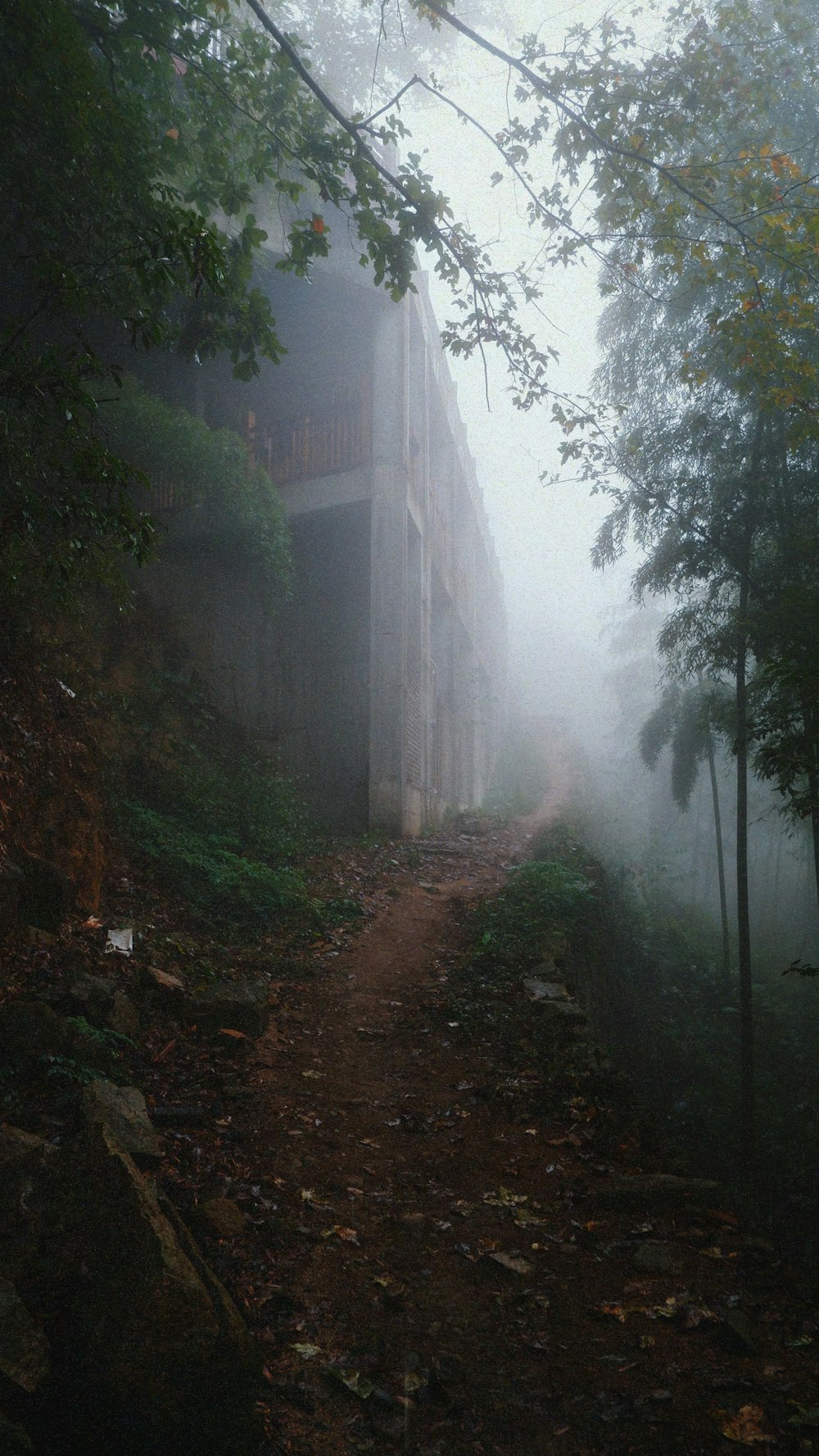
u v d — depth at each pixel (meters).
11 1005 5.51
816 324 6.94
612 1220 5.09
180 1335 3.12
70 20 5.41
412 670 19.12
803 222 6.33
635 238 6.70
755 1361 3.76
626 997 13.66
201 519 14.20
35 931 6.85
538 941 10.66
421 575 19.92
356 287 16.78
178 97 8.98
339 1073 6.95
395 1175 5.46
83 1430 2.97
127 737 11.33
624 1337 3.93
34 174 6.19
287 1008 8.07
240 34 6.77
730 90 6.36
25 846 7.44
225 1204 4.57
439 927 11.73
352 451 17.73
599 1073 7.32
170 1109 5.51
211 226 5.57
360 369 18.59
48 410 5.60
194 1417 3.05
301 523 18.55
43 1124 4.64
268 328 6.68
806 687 7.06
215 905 9.77
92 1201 3.53
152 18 6.21
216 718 13.95
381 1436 3.26
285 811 13.39
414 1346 3.81
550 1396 3.52
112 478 5.13
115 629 12.61
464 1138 6.09
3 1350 2.99
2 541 5.75
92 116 6.02
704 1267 4.59
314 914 10.66
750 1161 9.70
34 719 8.33
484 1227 4.91
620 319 11.05
